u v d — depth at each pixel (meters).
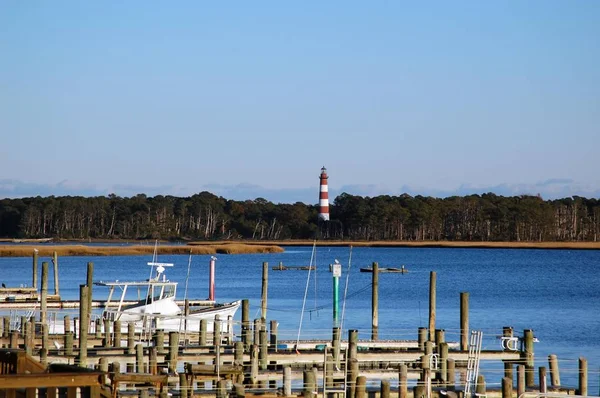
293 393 45.34
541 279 179.62
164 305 71.75
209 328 73.31
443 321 101.56
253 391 46.19
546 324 99.81
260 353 52.59
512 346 58.94
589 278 184.00
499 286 159.62
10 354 30.78
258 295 133.75
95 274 171.62
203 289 145.00
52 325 71.69
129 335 58.88
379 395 45.69
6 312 85.12
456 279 178.62
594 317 107.56
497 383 58.62
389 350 57.78
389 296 136.75
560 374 63.97
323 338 79.19
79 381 26.53
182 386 43.75
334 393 46.34
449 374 48.12
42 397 26.92
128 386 47.69
